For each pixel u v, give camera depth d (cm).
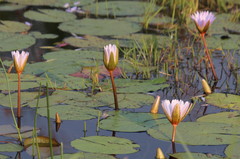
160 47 729
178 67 654
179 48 711
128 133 439
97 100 515
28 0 1013
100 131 443
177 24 852
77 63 636
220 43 752
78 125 457
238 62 668
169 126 444
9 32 778
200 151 407
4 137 427
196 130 433
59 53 677
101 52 690
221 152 404
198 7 974
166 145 414
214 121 459
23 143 415
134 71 629
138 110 493
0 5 966
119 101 513
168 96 545
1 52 685
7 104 500
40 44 734
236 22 883
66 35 787
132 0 1047
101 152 389
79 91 544
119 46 705
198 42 761
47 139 420
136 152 402
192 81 600
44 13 911
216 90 571
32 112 483
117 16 916
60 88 548
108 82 571
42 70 607
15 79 570
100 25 842
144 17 868
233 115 473
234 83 594
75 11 952
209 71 640
